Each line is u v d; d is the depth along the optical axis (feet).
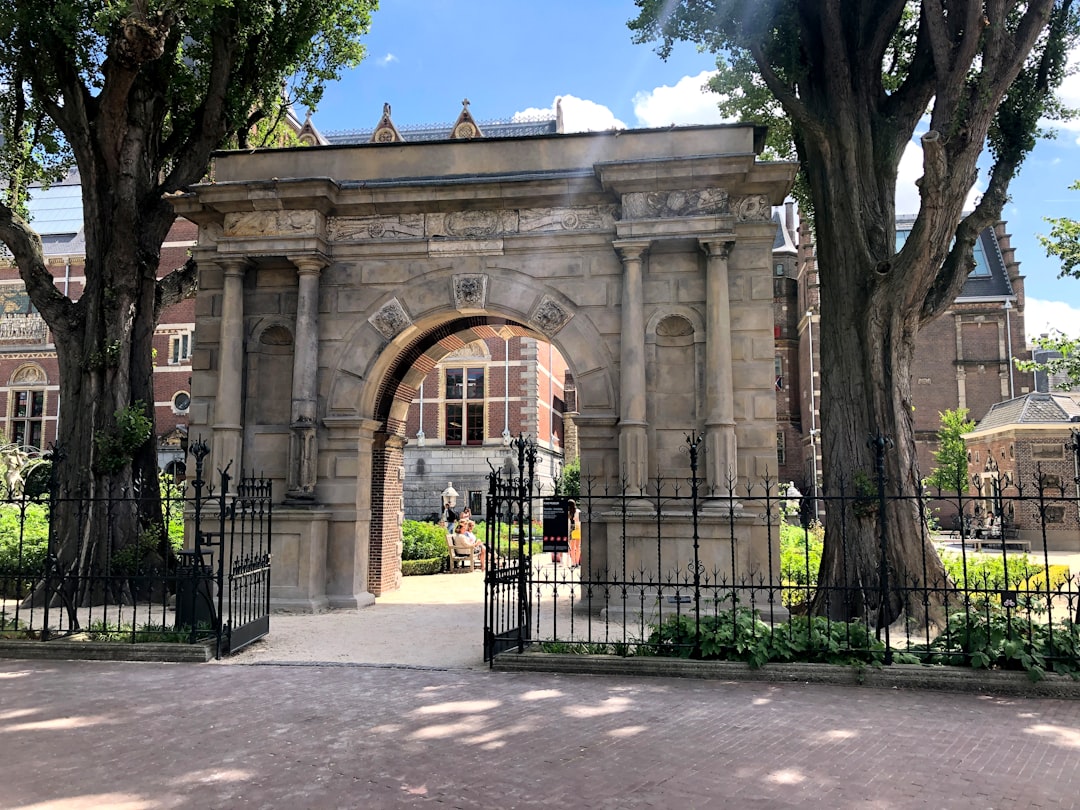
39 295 53.31
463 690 26.37
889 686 26.86
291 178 48.32
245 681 27.91
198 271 53.83
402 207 49.26
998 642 27.20
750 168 44.68
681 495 44.96
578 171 47.93
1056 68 44.80
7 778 17.95
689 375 46.16
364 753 19.69
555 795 16.84
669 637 29.94
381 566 54.90
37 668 30.25
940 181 38.86
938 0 39.60
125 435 50.62
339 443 49.08
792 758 19.31
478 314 50.08
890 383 42.32
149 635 33.37
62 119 53.11
